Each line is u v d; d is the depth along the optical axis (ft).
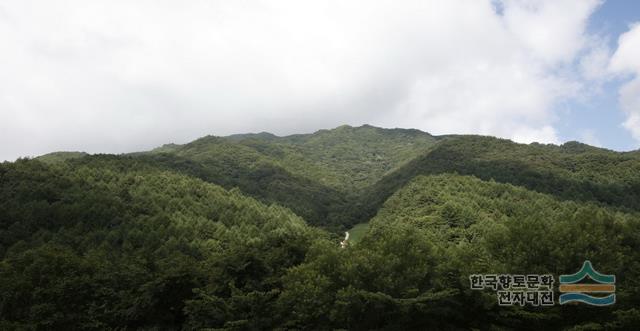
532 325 104.22
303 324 116.78
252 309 119.65
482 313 106.42
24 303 136.36
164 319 135.74
